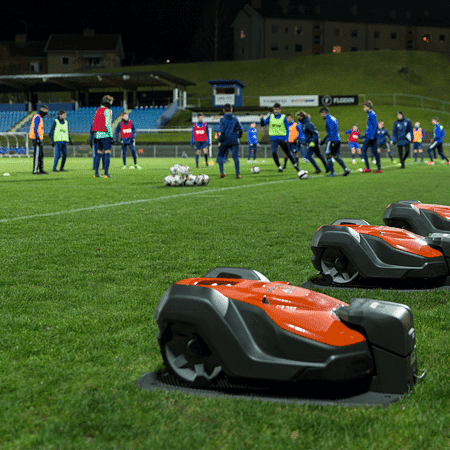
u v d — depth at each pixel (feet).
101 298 10.69
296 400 6.12
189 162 96.12
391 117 174.50
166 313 6.47
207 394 6.28
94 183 42.60
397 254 11.32
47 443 5.21
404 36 273.13
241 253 15.33
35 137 53.83
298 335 6.18
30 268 13.37
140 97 187.83
